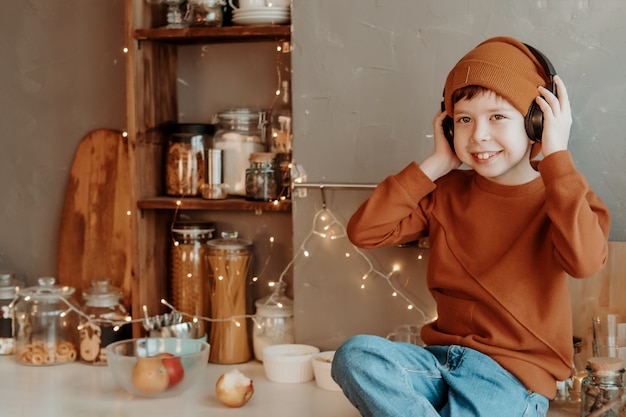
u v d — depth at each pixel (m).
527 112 1.83
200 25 2.42
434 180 2.03
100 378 2.39
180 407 2.14
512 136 1.83
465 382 1.82
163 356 2.22
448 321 1.94
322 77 2.31
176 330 2.43
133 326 2.50
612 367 1.88
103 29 2.71
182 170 2.52
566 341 1.86
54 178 2.79
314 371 2.28
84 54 2.73
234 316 2.49
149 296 2.54
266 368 2.34
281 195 2.45
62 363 2.53
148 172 2.52
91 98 2.74
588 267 1.79
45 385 2.32
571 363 1.89
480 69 1.82
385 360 1.78
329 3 2.29
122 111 2.71
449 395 1.82
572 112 2.11
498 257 1.90
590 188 2.02
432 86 2.22
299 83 2.32
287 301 2.48
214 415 2.07
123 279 2.70
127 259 2.70
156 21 2.54
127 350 2.36
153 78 2.54
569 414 2.01
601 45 2.09
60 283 2.76
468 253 1.93
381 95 2.26
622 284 2.08
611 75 2.09
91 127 2.75
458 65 1.87
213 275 2.50
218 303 2.49
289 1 2.37
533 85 1.83
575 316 2.13
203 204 2.43
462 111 1.86
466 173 2.05
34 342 2.51
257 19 2.37
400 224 2.03
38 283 2.76
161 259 2.61
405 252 2.29
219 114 2.54
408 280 2.29
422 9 2.21
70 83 2.75
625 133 2.08
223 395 2.11
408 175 1.99
